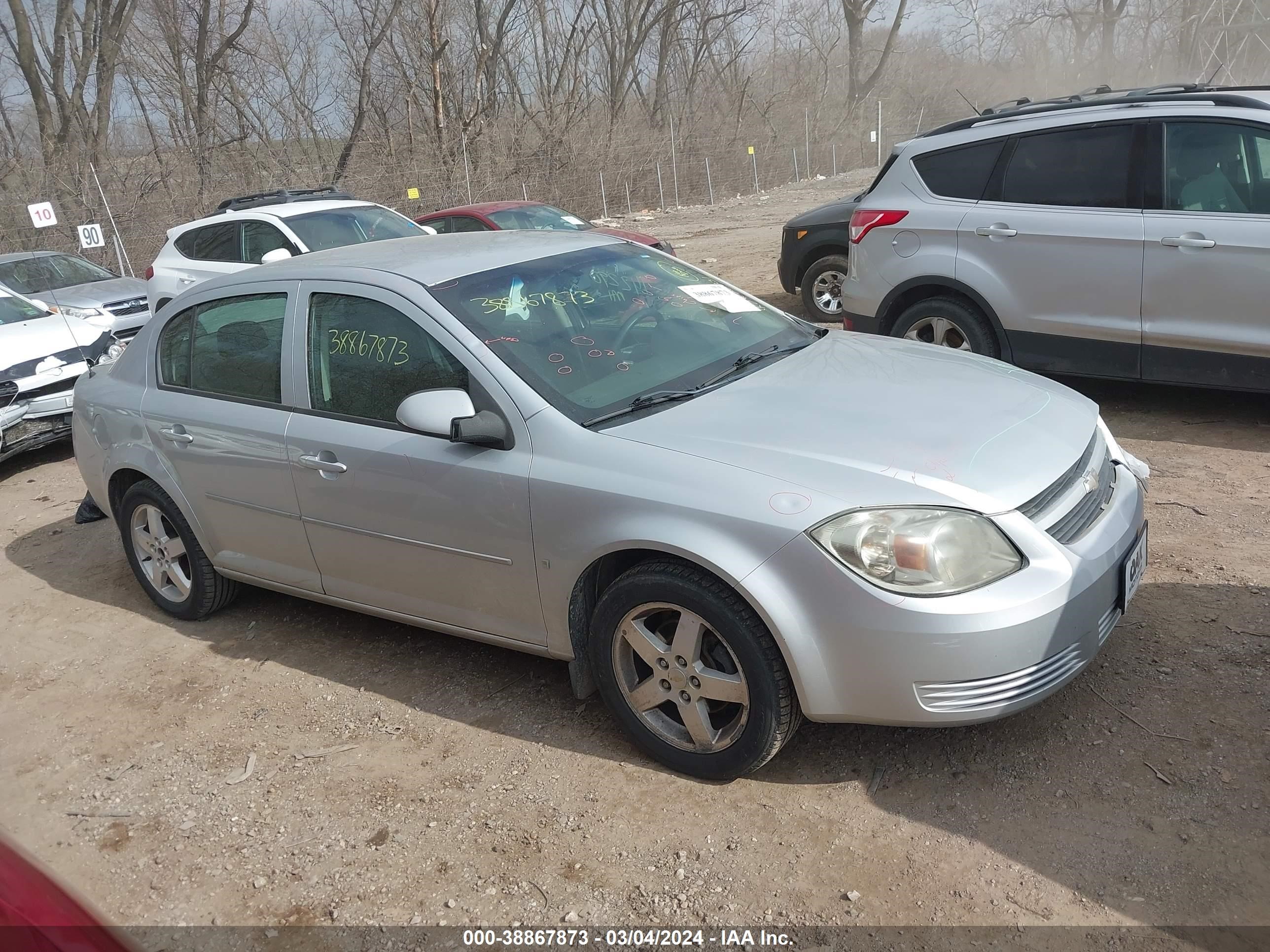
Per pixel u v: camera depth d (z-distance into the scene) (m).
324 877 3.10
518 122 26.67
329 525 4.06
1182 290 5.58
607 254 4.38
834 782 3.20
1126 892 2.62
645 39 32.28
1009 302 6.22
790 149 31.61
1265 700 3.29
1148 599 4.02
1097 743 3.20
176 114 28.03
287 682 4.33
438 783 3.47
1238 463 5.31
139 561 5.18
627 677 3.38
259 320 4.34
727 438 3.24
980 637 2.80
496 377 3.55
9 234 19.61
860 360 3.95
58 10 25.14
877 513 2.88
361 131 26.41
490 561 3.58
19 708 4.45
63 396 8.32
